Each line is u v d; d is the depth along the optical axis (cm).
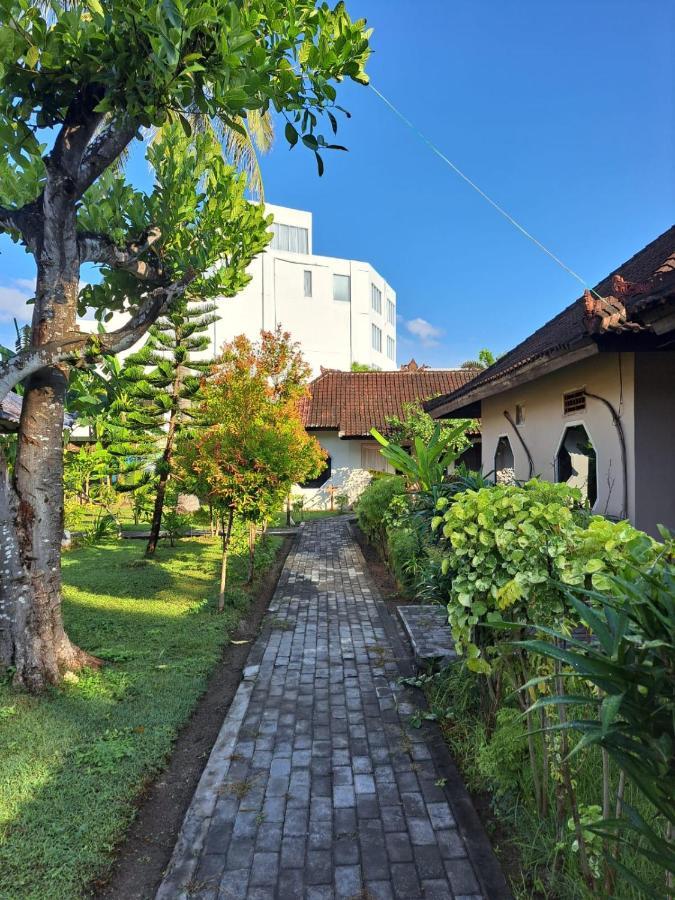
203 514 801
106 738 339
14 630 408
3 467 413
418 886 226
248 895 222
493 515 264
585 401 512
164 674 443
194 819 269
